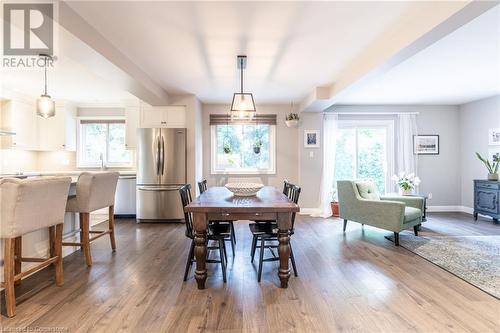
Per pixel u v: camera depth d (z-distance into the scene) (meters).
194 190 5.20
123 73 3.27
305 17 2.43
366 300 2.28
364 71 3.30
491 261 3.14
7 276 2.02
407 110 6.22
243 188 3.08
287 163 6.04
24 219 2.11
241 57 3.30
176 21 2.47
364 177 6.29
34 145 5.42
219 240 2.67
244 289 2.47
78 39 2.38
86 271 2.87
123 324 1.94
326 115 6.00
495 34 2.83
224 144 6.03
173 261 3.17
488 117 5.57
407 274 2.80
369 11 2.34
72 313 2.07
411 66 3.77
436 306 2.18
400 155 6.19
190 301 2.26
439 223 5.05
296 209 2.39
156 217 5.11
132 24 2.52
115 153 6.02
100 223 5.11
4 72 3.95
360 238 4.11
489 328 1.89
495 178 5.16
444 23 2.12
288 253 2.52
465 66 3.77
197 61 3.44
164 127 5.21
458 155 6.29
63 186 2.51
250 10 2.30
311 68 3.73
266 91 4.93
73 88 4.80
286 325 1.93
